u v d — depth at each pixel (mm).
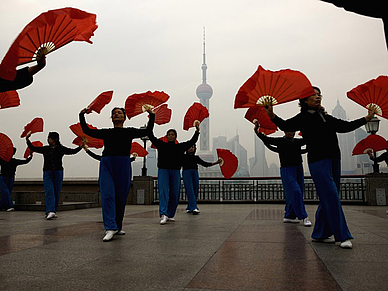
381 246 3562
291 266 2668
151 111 4828
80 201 12398
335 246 3586
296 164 5988
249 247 3547
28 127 7312
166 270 2557
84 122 4395
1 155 8062
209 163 8719
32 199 11906
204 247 3561
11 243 3893
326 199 3551
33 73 2236
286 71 3344
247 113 5672
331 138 3658
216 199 13688
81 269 2602
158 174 6340
